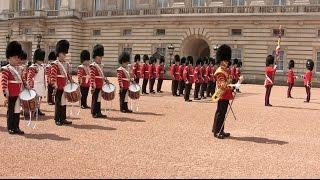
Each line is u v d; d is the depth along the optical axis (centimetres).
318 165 1233
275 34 5512
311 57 5344
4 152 1279
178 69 3472
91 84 1994
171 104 2719
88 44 6788
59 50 1823
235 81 3644
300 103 3084
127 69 2259
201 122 1972
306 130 1848
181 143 1481
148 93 3631
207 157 1288
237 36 5700
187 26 5975
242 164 1214
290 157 1325
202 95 3303
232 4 5853
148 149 1368
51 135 1555
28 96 1595
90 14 6775
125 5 6631
